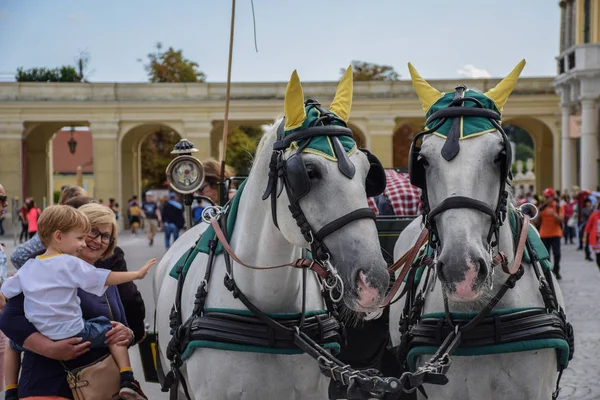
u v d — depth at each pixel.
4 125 42.81
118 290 5.42
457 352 4.12
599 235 16.86
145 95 43.66
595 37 38.03
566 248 28.61
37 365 4.64
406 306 4.73
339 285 3.56
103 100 43.31
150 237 31.12
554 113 42.88
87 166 72.81
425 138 3.97
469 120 3.87
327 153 3.63
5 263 6.38
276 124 4.09
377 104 43.19
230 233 4.39
